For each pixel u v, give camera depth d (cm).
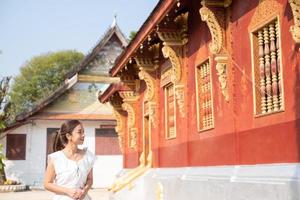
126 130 2062
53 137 562
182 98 1134
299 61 640
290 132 664
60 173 521
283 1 688
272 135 717
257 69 784
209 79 1015
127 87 1742
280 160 692
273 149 712
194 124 1080
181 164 1173
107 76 3350
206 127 1013
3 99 3238
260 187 723
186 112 1133
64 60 5878
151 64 1425
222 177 877
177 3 973
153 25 1130
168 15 1059
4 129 3116
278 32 707
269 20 729
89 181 544
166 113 1343
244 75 818
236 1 856
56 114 3219
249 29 801
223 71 874
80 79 3269
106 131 3259
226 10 892
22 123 3138
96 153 3216
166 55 1139
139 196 1466
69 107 3253
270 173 705
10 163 3117
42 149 3177
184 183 1084
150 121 1509
